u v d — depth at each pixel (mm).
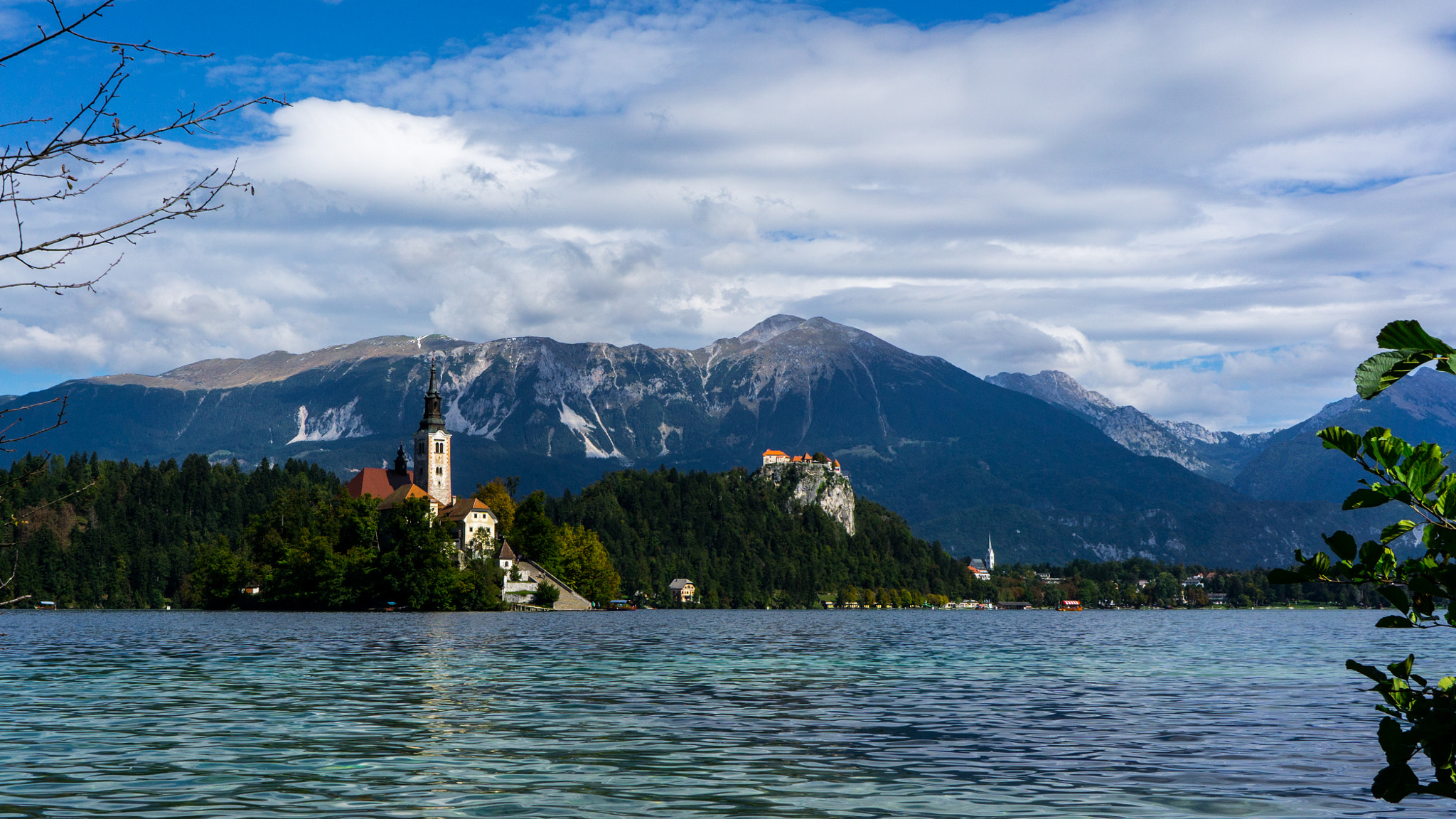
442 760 27844
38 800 22828
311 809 22078
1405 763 10062
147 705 39594
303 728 33562
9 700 41094
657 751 29438
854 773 26469
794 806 22688
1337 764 27953
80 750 29203
